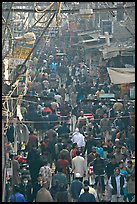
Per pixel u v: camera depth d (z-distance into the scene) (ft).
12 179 70.59
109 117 104.47
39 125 101.24
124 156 80.28
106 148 84.99
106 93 121.90
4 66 72.33
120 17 133.18
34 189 72.13
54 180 70.54
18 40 81.00
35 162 76.07
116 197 73.31
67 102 122.93
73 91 135.33
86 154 91.30
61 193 65.10
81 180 77.71
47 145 87.04
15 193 62.64
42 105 112.37
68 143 87.51
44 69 171.42
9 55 76.33
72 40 209.05
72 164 77.66
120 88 120.37
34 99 112.16
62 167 77.87
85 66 170.40
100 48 172.04
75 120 104.22
